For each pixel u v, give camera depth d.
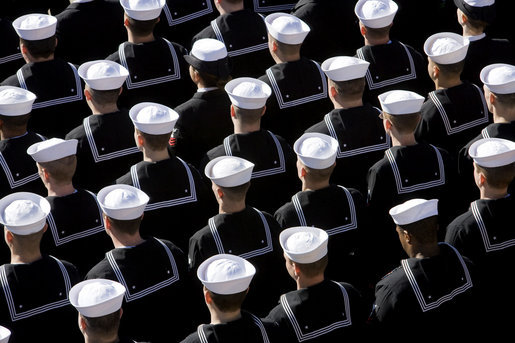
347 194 18.16
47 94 21.30
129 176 18.17
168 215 18.25
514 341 17.52
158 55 21.89
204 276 15.05
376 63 21.91
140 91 21.92
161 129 17.95
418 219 16.23
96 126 19.62
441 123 20.53
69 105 21.52
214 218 17.22
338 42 24.44
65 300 16.22
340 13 24.17
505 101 19.55
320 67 21.41
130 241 16.48
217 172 16.92
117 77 19.39
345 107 19.81
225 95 20.50
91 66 19.56
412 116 18.56
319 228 17.80
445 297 16.23
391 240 19.19
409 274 16.27
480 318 17.09
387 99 18.64
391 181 18.69
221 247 17.03
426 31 27.05
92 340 14.83
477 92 20.69
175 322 16.67
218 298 14.90
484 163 17.41
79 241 17.77
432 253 16.42
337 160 19.80
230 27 22.94
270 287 17.38
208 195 18.73
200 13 24.81
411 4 26.45
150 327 16.44
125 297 16.14
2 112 19.09
